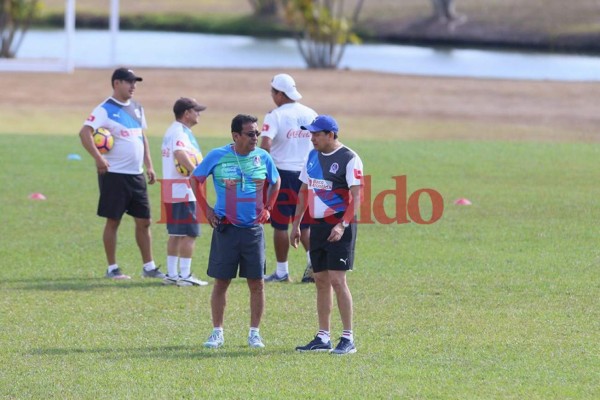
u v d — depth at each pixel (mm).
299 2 148000
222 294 31219
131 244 49375
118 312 35969
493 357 29578
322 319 30703
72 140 82188
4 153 75250
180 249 40875
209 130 89812
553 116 101875
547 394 26000
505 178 67625
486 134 91562
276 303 37344
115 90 41938
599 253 45531
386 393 26125
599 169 71438
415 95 114812
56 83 116938
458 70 153500
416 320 34281
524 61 172500
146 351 30562
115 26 143250
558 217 54625
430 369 28359
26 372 28281
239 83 120312
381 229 52031
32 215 55156
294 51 182125
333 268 30078
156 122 94250
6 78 119438
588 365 28672
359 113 102625
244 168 30844
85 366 28844
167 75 125000
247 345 31375
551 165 73125
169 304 37344
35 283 40781
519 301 36906
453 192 62438
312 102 108688
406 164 73062
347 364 28953
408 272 42125
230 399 25797
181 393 26266
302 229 41719
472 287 39250
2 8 146375
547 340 31484
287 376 27734
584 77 145375
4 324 34000
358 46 198500
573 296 37531
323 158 30203
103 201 41688
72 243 48844
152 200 59625
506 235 50031
